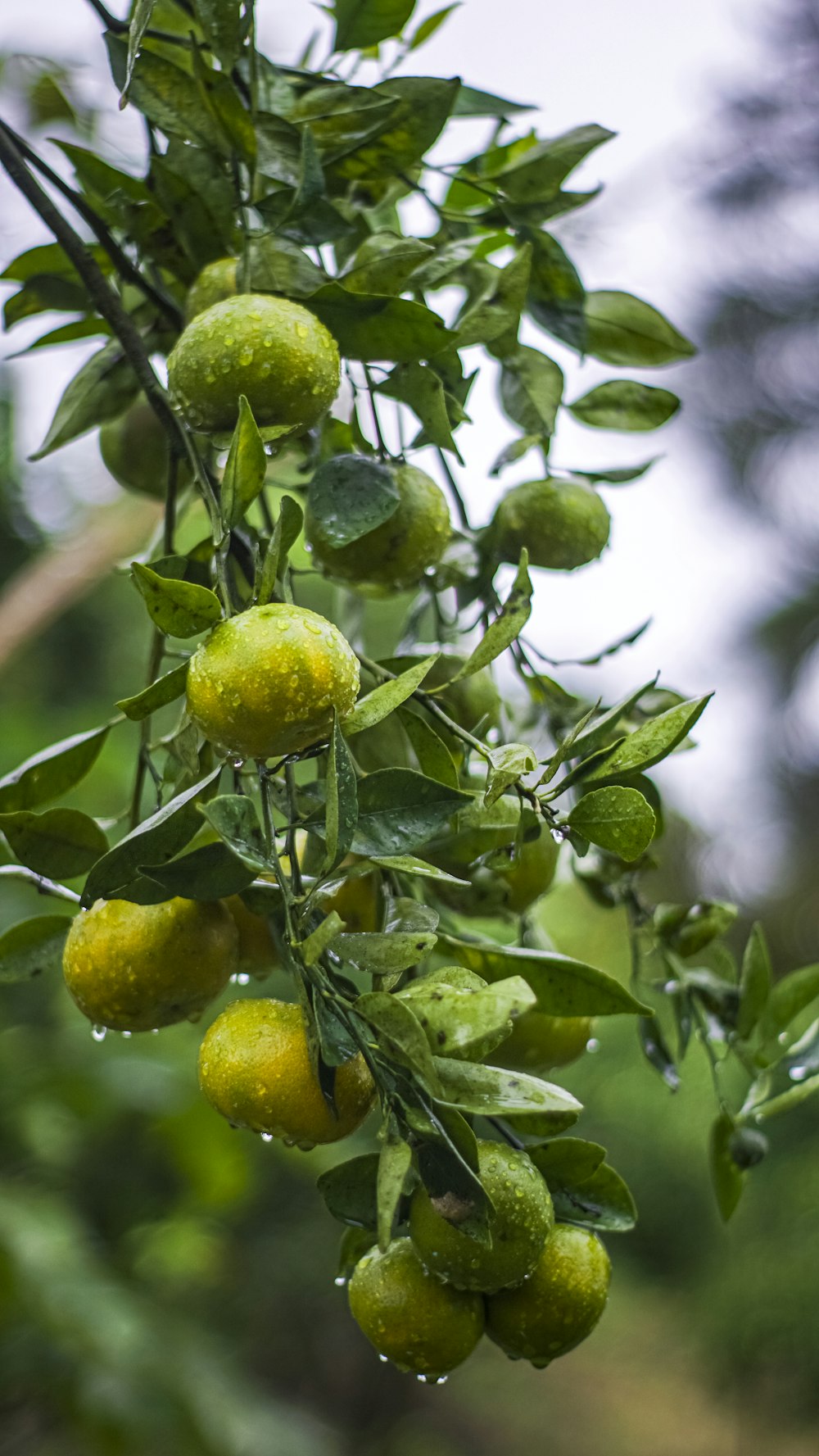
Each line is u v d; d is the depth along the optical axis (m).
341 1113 0.93
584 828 0.94
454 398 1.05
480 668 0.97
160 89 1.05
